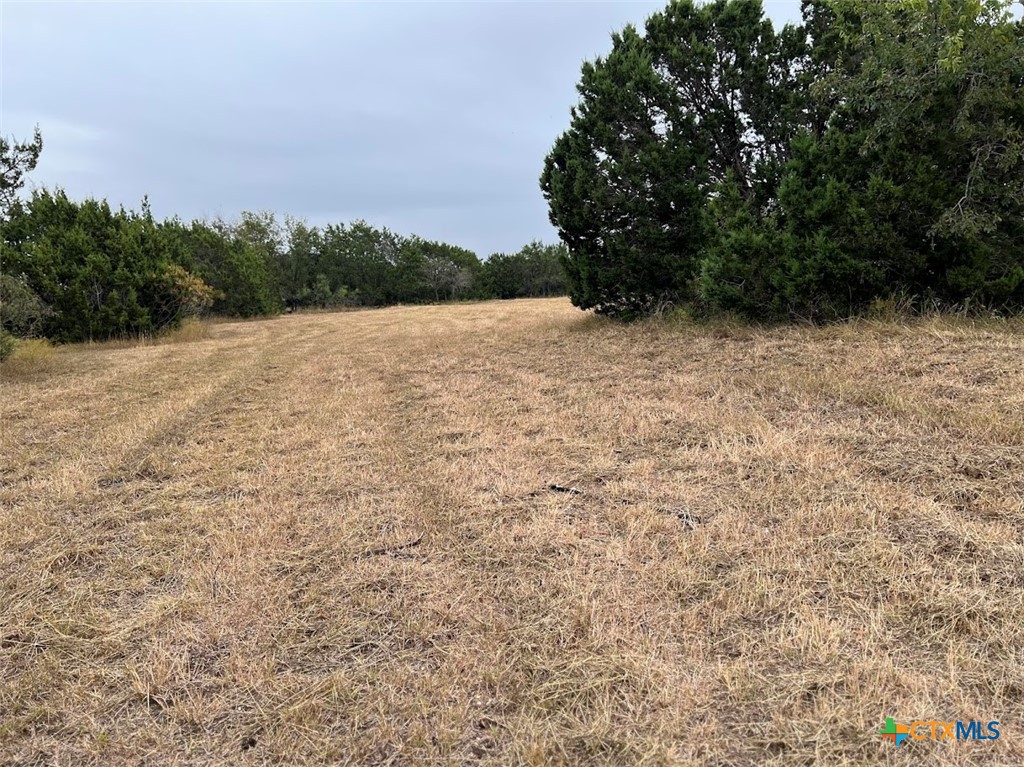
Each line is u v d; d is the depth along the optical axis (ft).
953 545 8.20
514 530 9.68
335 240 144.66
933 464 10.72
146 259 48.96
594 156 33.55
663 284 33.47
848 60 26.63
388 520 10.51
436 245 158.92
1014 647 6.26
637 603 7.52
